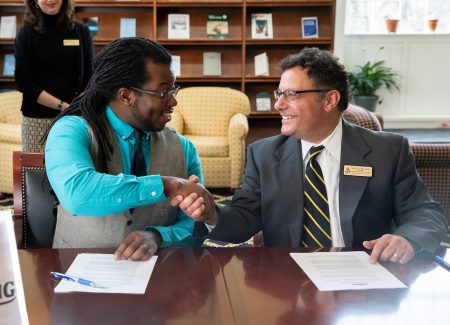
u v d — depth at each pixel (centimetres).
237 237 164
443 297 114
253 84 641
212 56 620
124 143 159
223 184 475
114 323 100
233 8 623
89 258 134
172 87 155
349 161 165
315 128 163
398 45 731
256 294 115
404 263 135
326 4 605
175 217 172
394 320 103
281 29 622
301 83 159
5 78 596
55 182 141
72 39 313
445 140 661
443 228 158
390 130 734
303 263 134
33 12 303
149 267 129
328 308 108
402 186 167
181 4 595
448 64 737
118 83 149
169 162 169
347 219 160
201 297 113
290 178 167
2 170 440
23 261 131
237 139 467
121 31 609
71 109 162
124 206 136
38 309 106
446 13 736
